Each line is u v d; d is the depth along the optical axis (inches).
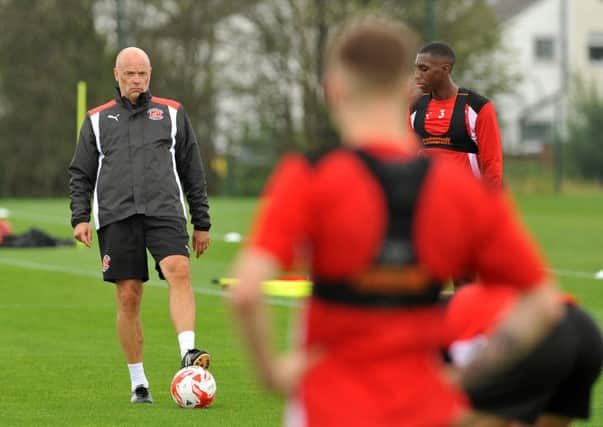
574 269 2566.4
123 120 1217.4
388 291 490.9
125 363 1453.0
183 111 1244.5
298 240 482.0
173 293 1197.1
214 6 6811.0
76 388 1286.9
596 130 6865.2
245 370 1391.5
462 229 495.5
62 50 6619.1
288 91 6884.8
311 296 500.7
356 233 484.4
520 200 5708.7
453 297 677.3
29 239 3149.6
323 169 486.0
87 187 1226.0
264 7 6850.4
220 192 6786.4
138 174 1202.6
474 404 652.7
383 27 496.1
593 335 666.2
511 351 494.6
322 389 489.1
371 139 494.9
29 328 1758.1
